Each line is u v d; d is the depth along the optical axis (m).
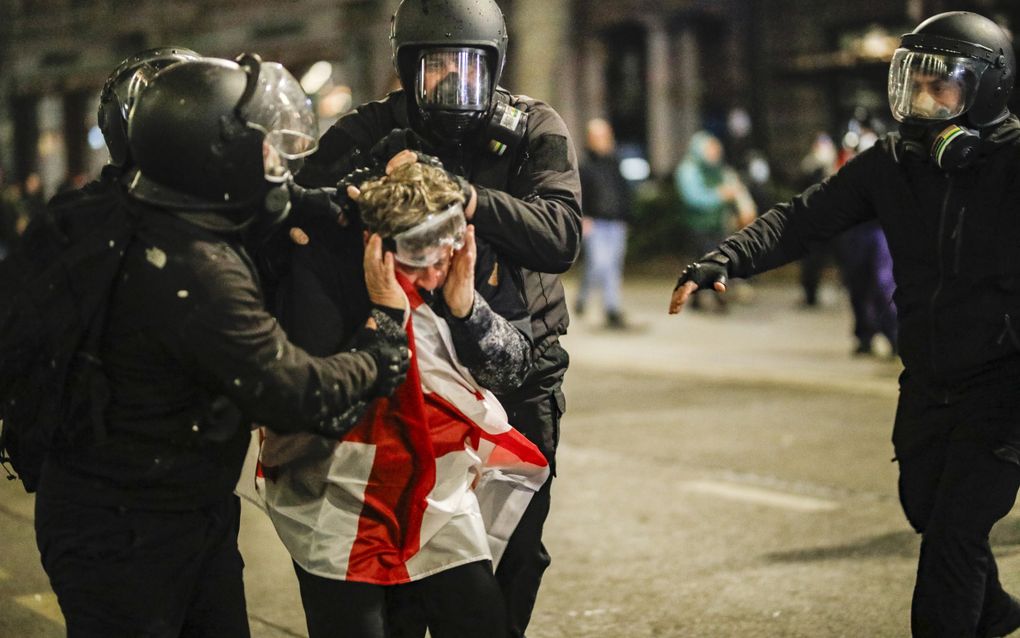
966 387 3.45
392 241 2.68
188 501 2.55
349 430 2.64
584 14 22.33
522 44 21.42
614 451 7.34
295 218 2.84
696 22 22.14
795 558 5.16
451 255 2.78
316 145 2.62
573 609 4.64
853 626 4.34
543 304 3.24
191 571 2.62
